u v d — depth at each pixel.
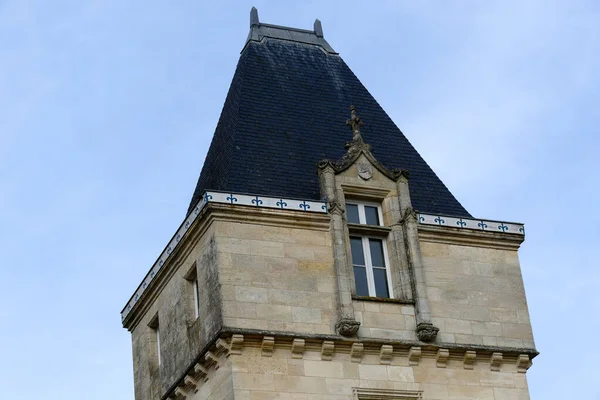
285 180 52.38
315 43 60.91
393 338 49.12
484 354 50.44
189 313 51.19
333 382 47.78
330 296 49.16
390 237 51.56
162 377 53.12
